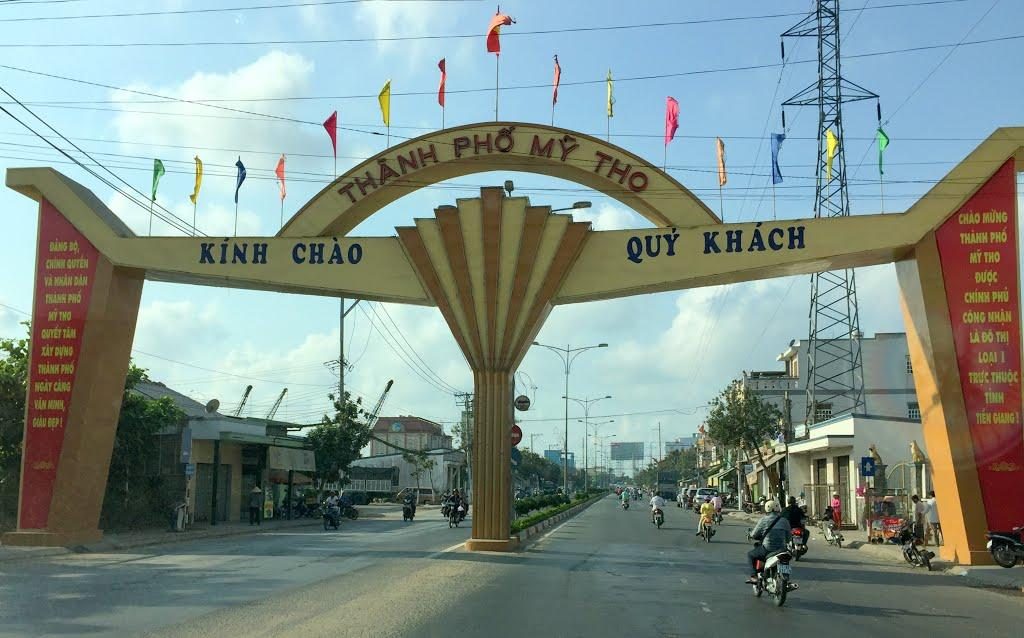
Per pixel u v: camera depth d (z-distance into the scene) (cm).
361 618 1138
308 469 4762
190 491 3762
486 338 2383
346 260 2466
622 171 2403
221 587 1464
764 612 1319
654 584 1650
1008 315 2138
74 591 1404
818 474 4944
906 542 2230
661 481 10425
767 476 6184
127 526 3206
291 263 2475
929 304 2169
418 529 3806
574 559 2166
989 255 2164
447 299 2403
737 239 2306
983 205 2184
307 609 1209
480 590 1477
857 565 2250
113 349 2511
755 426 5753
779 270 2322
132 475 3228
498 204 2400
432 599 1342
